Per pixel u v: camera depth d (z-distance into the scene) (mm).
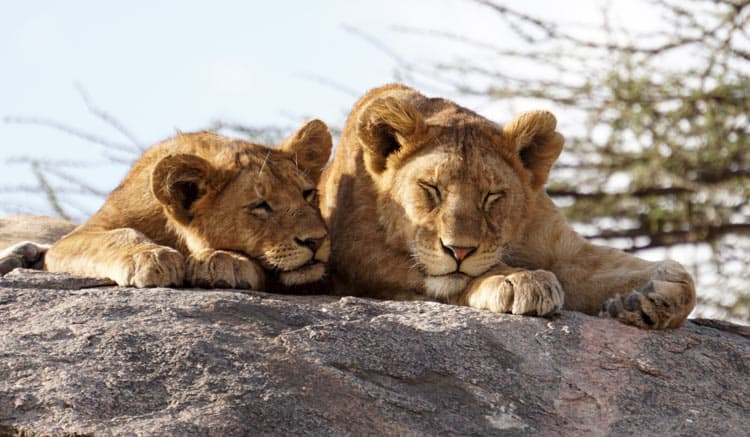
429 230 10695
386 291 11258
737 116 22328
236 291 10180
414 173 10938
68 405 7965
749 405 9359
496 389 8906
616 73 21953
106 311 9227
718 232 22844
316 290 11602
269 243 11148
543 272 10102
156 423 7848
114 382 8219
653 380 9375
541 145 11523
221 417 7980
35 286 10242
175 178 11250
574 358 9422
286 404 8219
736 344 10195
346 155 12109
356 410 8336
